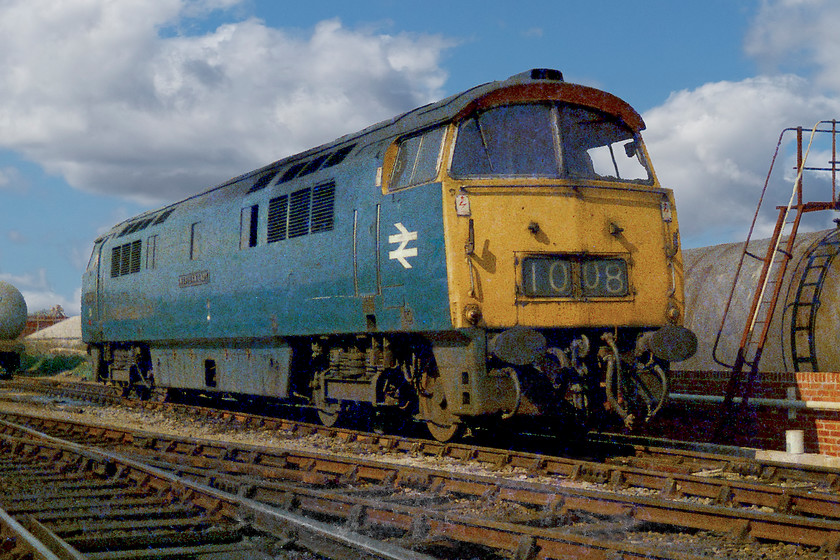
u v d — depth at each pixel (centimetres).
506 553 506
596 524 562
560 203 853
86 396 1947
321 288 1047
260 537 555
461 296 813
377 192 943
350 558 488
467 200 832
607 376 836
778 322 1099
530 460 815
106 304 1862
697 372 1118
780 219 1088
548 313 835
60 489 735
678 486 688
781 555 497
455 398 850
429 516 542
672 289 902
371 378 1004
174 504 664
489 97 867
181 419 1430
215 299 1348
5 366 2705
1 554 517
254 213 1248
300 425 1185
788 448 914
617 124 941
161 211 1689
